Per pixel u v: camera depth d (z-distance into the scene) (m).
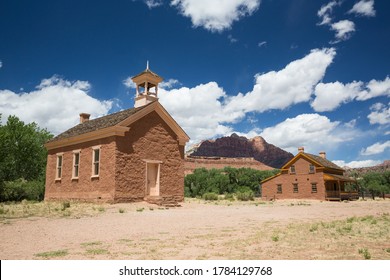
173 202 25.14
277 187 53.56
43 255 7.69
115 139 23.52
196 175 79.94
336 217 16.95
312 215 18.17
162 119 27.02
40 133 48.50
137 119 25.02
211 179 80.00
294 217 16.91
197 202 31.58
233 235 10.62
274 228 12.32
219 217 16.67
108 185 23.44
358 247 8.51
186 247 8.59
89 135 25.91
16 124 44.56
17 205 23.59
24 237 10.29
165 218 15.88
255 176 87.94
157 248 8.46
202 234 10.85
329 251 8.02
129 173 23.94
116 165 23.25
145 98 27.53
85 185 25.78
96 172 25.44
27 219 15.09
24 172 45.41
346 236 10.26
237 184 86.12
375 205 30.12
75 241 9.62
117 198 22.95
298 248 8.39
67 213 17.50
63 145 29.52
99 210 19.14
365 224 13.39
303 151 51.38
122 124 23.83
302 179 50.59
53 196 29.58
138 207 21.72
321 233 10.91
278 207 26.39
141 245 8.91
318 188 48.47
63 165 29.08
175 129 27.89
